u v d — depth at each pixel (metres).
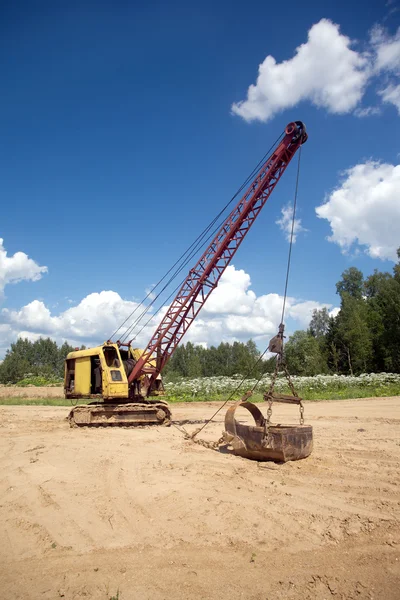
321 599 4.02
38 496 7.10
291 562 4.70
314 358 57.25
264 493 6.86
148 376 18.16
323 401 25.12
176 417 19.77
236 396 28.44
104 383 16.25
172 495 6.88
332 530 5.42
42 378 53.81
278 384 30.22
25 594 4.24
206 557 4.85
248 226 17.69
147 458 9.75
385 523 5.60
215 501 6.52
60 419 19.28
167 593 4.17
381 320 60.50
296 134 17.06
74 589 4.29
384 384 31.28
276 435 8.78
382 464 8.55
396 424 14.22
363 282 80.50
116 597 4.12
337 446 10.40
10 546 5.34
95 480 7.97
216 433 13.88
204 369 94.50
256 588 4.21
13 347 90.81
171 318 18.09
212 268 17.97
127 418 16.33
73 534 5.59
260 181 17.42
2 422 17.86
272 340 9.60
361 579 4.34
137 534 5.52
